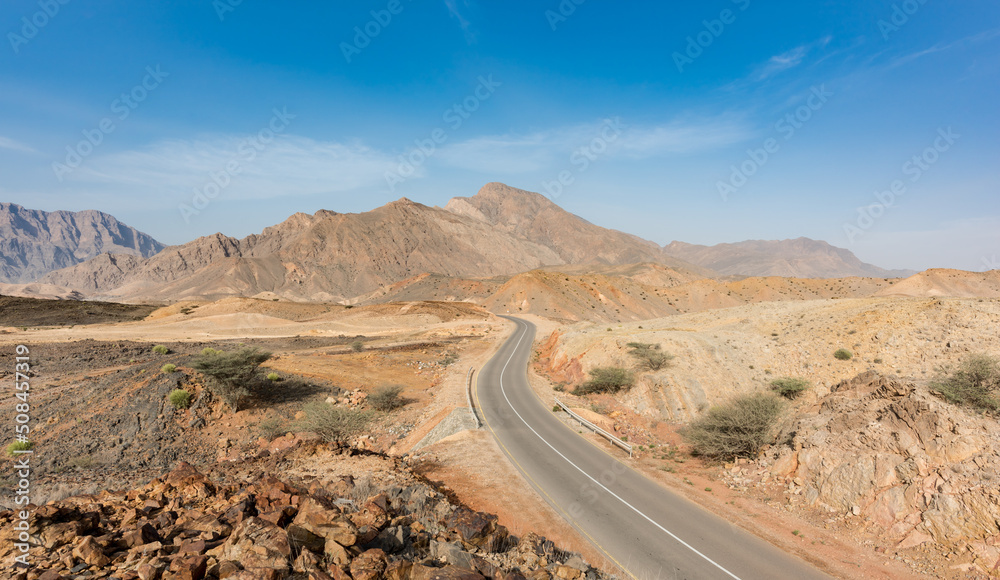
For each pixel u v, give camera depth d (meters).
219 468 18.84
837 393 21.22
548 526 14.84
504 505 16.36
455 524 10.32
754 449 20.58
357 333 90.88
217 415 27.33
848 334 30.45
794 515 15.91
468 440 23.98
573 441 24.34
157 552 7.13
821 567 12.79
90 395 28.69
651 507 16.59
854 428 17.44
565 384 39.59
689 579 12.03
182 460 23.41
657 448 23.69
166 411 26.11
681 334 37.09
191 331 87.50
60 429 25.19
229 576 6.16
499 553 9.98
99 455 23.16
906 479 14.52
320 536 7.49
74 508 8.40
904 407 16.16
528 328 90.75
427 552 8.42
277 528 7.21
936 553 12.47
